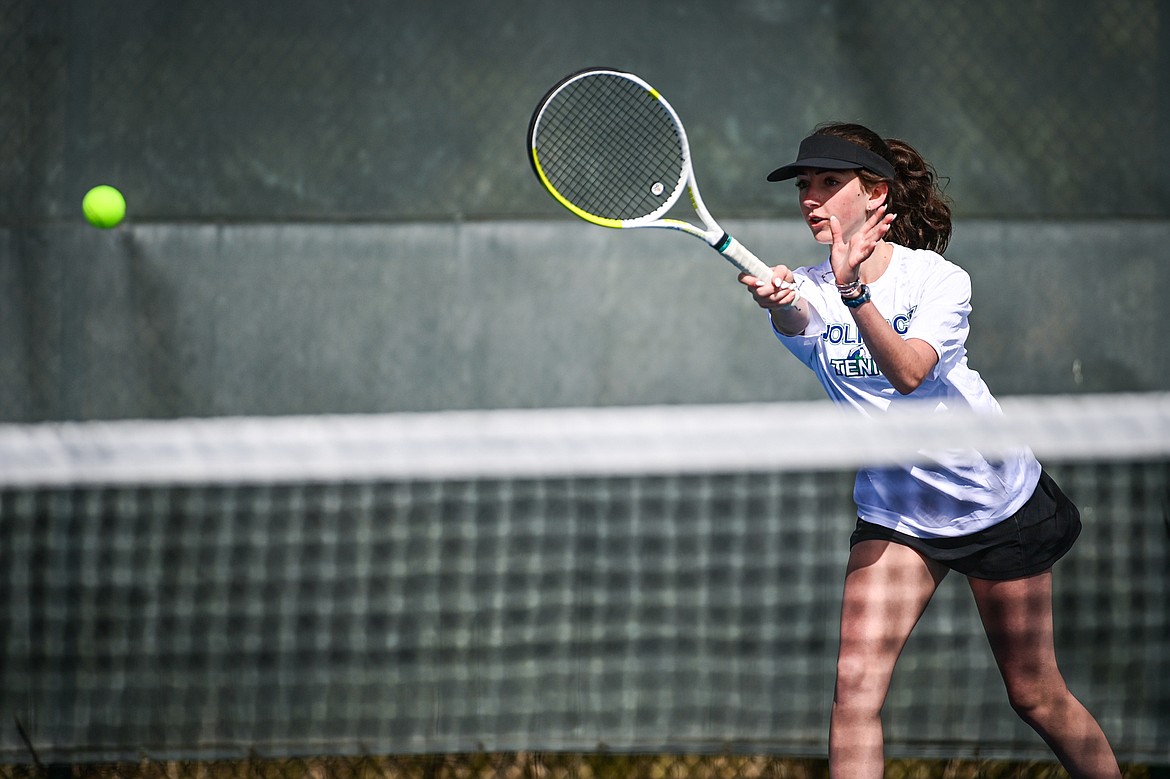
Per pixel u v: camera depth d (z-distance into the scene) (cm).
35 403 1310
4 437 852
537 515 1275
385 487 1270
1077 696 1258
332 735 1267
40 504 1269
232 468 867
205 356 1325
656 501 1269
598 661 1272
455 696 1273
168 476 853
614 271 1326
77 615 1266
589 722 1270
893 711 1263
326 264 1329
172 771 1311
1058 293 1327
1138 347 1322
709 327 1323
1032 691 916
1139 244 1326
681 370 1323
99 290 1318
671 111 933
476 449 860
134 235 1322
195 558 1270
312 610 1272
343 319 1328
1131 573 1262
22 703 1258
